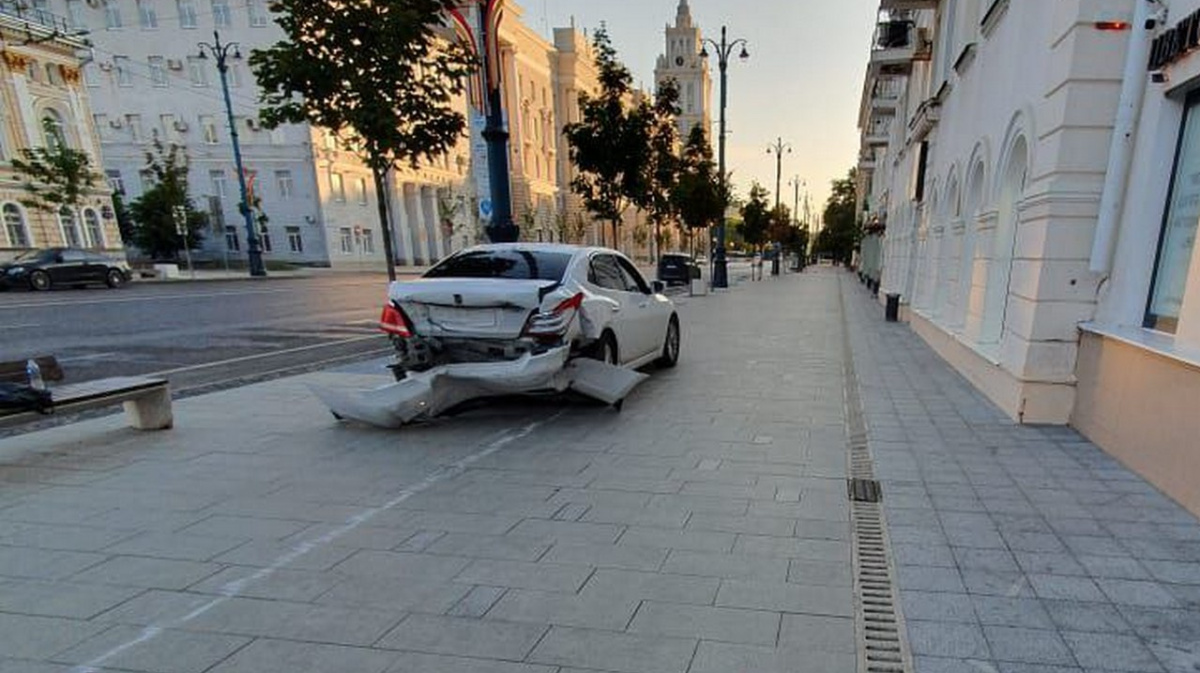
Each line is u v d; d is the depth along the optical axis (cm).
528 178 6256
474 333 589
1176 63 454
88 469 481
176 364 944
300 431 579
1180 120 470
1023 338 581
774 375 831
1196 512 379
